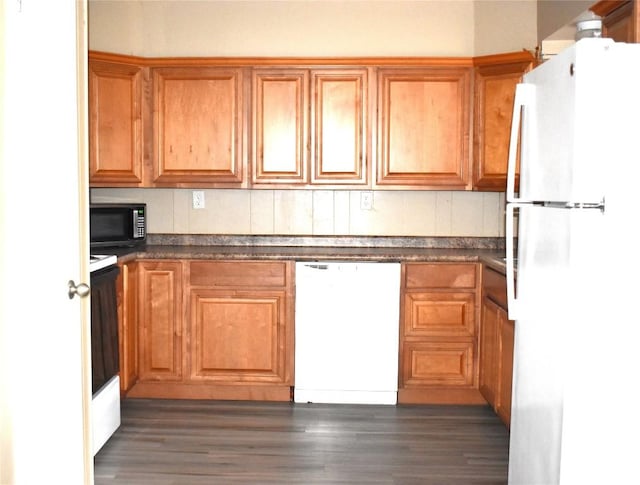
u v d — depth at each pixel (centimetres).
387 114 411
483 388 380
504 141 395
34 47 176
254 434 339
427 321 388
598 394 191
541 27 404
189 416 365
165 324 391
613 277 188
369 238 445
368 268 384
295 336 388
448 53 427
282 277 387
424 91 409
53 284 188
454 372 390
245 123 413
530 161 230
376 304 385
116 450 315
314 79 411
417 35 428
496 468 299
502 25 420
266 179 416
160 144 415
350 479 285
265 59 407
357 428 349
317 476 288
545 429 209
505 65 390
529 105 230
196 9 431
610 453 192
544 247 212
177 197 448
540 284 215
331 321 386
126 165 409
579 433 192
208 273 388
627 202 187
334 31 431
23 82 171
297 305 386
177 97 412
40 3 179
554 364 201
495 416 372
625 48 185
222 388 396
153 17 431
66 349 197
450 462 306
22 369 175
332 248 436
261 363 391
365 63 407
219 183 416
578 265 187
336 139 413
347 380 389
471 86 407
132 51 431
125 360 366
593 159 186
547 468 206
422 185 414
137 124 411
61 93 190
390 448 322
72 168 197
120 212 409
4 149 166
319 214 446
